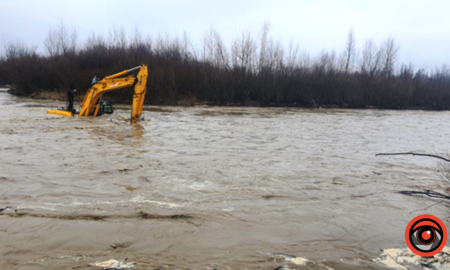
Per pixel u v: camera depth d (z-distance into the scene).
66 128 13.11
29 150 9.09
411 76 44.91
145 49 38.94
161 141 11.34
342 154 10.43
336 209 5.57
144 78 15.11
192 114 22.48
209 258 3.88
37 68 32.75
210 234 4.47
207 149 10.28
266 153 10.05
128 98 29.42
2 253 3.85
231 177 7.27
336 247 4.26
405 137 15.05
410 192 6.52
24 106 22.33
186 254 3.96
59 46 46.94
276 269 3.69
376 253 4.14
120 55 35.16
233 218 5.02
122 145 10.34
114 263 3.71
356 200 6.06
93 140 10.95
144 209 5.24
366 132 16.33
